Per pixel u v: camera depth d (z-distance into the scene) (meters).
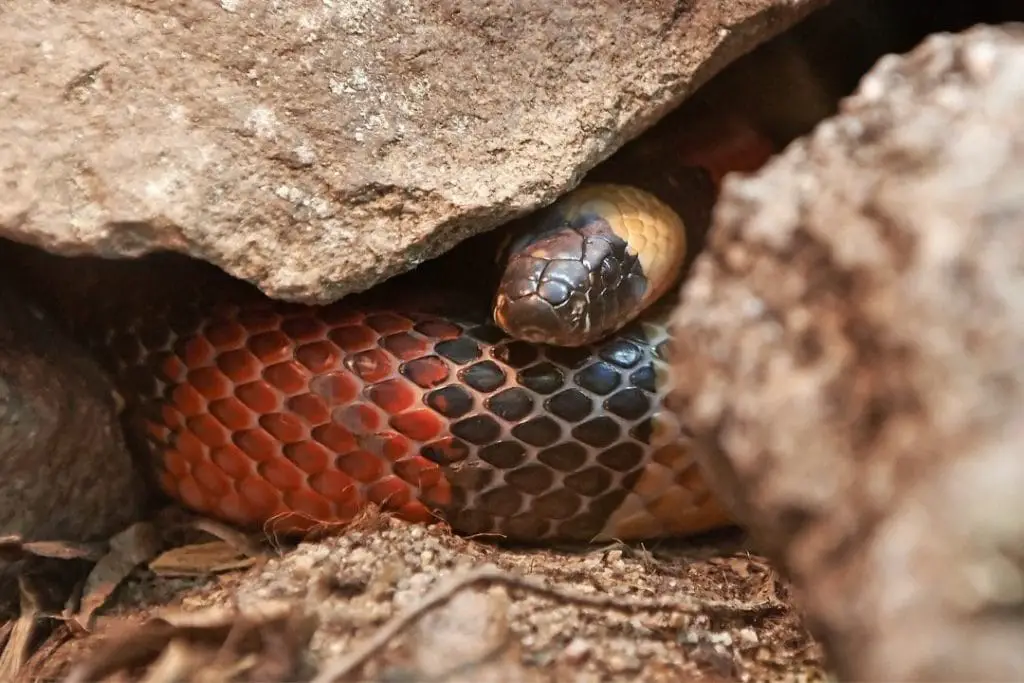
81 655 0.44
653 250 0.48
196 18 0.44
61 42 0.44
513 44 0.45
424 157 0.45
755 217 0.41
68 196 0.44
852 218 0.41
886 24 0.49
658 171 0.49
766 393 0.41
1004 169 0.41
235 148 0.44
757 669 0.44
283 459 0.46
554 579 0.45
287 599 0.44
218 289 0.46
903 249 0.41
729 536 0.46
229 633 0.43
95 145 0.44
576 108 0.45
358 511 0.46
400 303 0.46
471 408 0.46
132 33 0.44
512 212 0.45
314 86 0.44
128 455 0.47
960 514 0.34
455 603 0.43
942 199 0.41
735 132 0.49
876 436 0.39
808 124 0.49
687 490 0.46
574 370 0.46
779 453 0.41
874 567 0.36
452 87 0.45
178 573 0.46
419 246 0.45
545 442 0.46
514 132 0.45
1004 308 0.37
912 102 0.41
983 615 0.33
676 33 0.45
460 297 0.47
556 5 0.45
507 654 0.43
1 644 0.45
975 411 0.36
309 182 0.44
